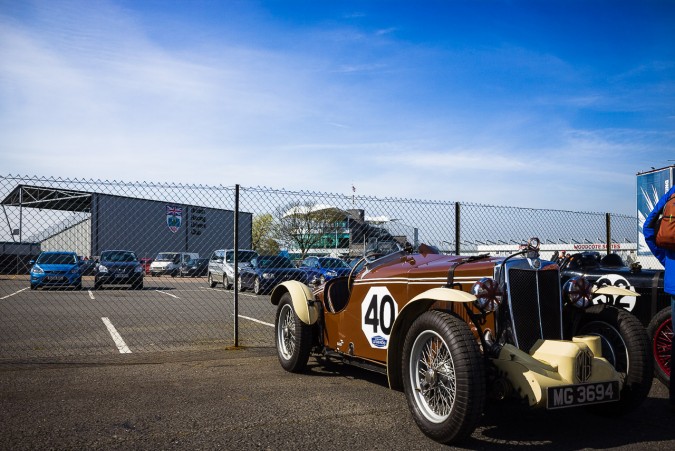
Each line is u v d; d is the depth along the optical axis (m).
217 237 26.84
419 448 3.42
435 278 4.25
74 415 4.01
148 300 14.56
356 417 4.04
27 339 7.55
